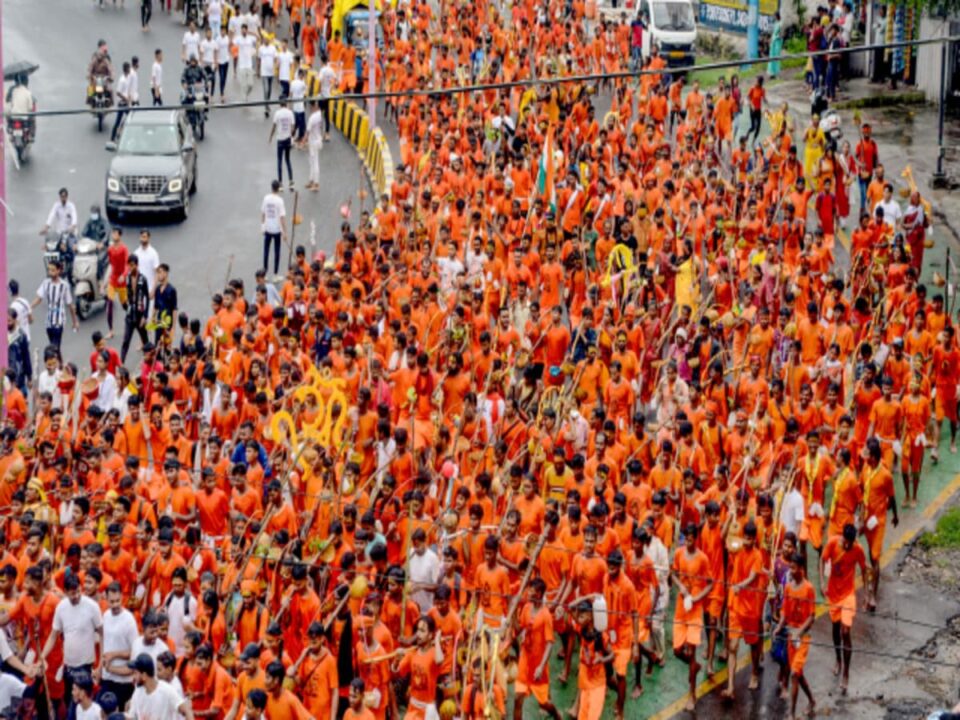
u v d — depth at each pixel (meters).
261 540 46.50
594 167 81.94
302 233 91.94
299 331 67.38
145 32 127.31
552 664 50.69
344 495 50.56
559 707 48.47
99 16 130.75
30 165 101.56
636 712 48.62
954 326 70.19
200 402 61.34
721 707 48.94
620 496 49.06
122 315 80.19
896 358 61.88
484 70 106.38
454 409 59.53
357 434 55.38
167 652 41.31
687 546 48.62
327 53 117.25
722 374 58.88
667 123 106.44
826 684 50.56
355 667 45.12
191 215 94.81
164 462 51.53
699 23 134.25
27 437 55.94
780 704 49.19
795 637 47.50
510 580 47.84
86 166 101.81
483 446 54.38
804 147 97.38
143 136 94.94
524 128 93.00
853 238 76.50
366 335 66.12
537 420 56.66
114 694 42.78
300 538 48.06
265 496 50.84
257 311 64.50
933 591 56.00
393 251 72.50
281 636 42.03
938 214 89.81
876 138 102.50
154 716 40.97
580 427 55.94
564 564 47.94
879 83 113.12
